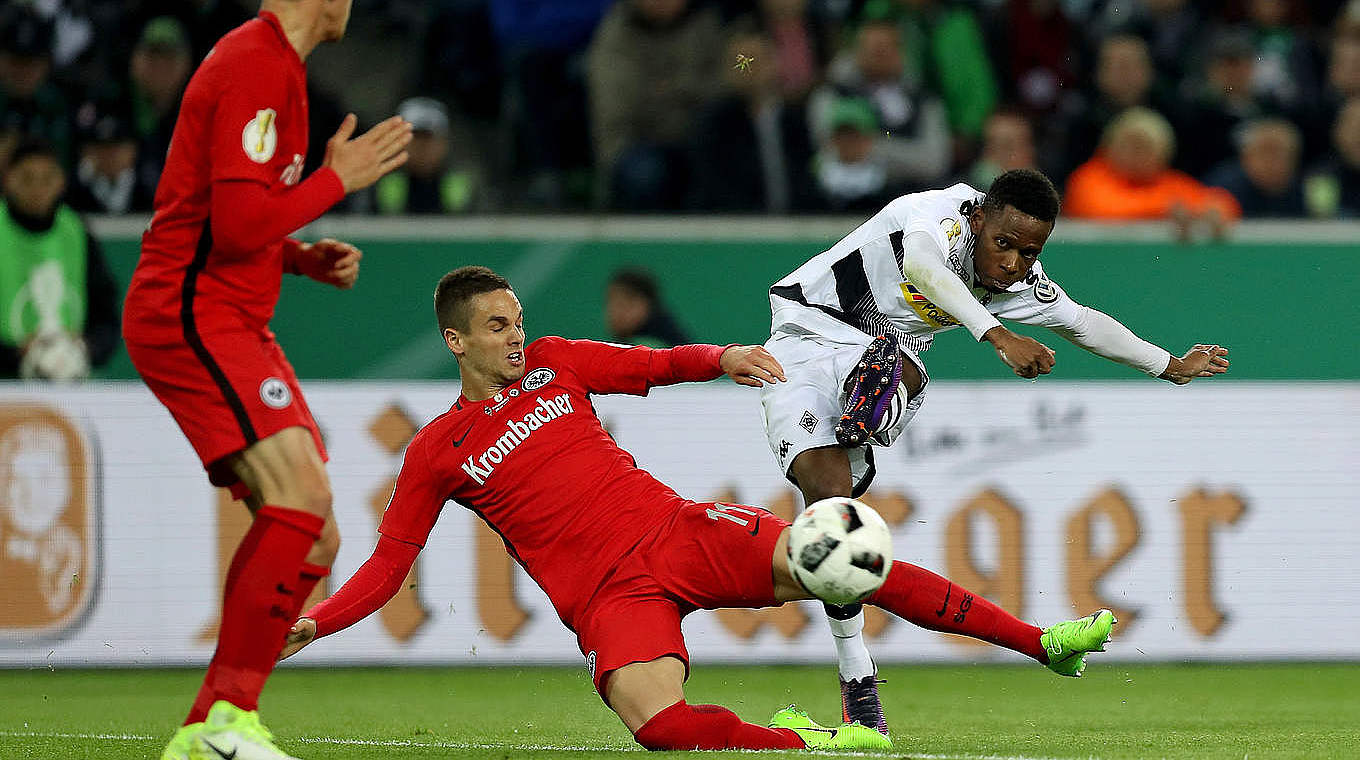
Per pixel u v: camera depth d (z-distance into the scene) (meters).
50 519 28.30
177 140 14.03
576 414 17.33
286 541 13.93
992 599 29.11
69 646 28.27
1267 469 29.58
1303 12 45.12
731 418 29.25
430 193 34.06
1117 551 29.38
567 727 20.48
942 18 40.31
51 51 35.41
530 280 29.16
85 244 28.75
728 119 36.53
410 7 43.81
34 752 16.50
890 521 29.03
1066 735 19.02
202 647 28.53
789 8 40.16
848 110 35.62
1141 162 35.22
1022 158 37.16
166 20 36.84
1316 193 37.06
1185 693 25.67
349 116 14.35
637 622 16.05
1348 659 29.53
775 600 16.31
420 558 28.69
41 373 28.41
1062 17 41.09
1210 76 40.28
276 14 14.17
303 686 26.89
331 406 28.81
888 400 17.98
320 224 28.88
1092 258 29.42
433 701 24.67
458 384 29.19
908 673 28.72
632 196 36.88
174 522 28.55
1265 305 29.59
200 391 14.01
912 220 18.23
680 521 16.53
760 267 29.44
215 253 14.07
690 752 15.21
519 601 28.88
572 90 41.09
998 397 29.28
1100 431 29.44
